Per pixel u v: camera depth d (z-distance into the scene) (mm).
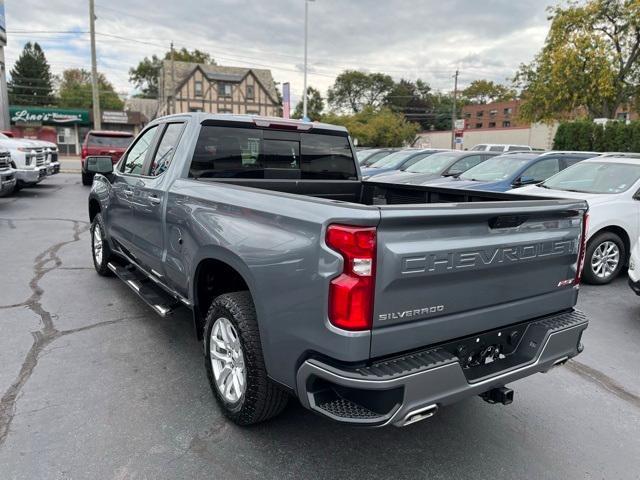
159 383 3572
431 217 2270
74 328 4516
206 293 3441
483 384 2500
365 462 2787
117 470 2629
